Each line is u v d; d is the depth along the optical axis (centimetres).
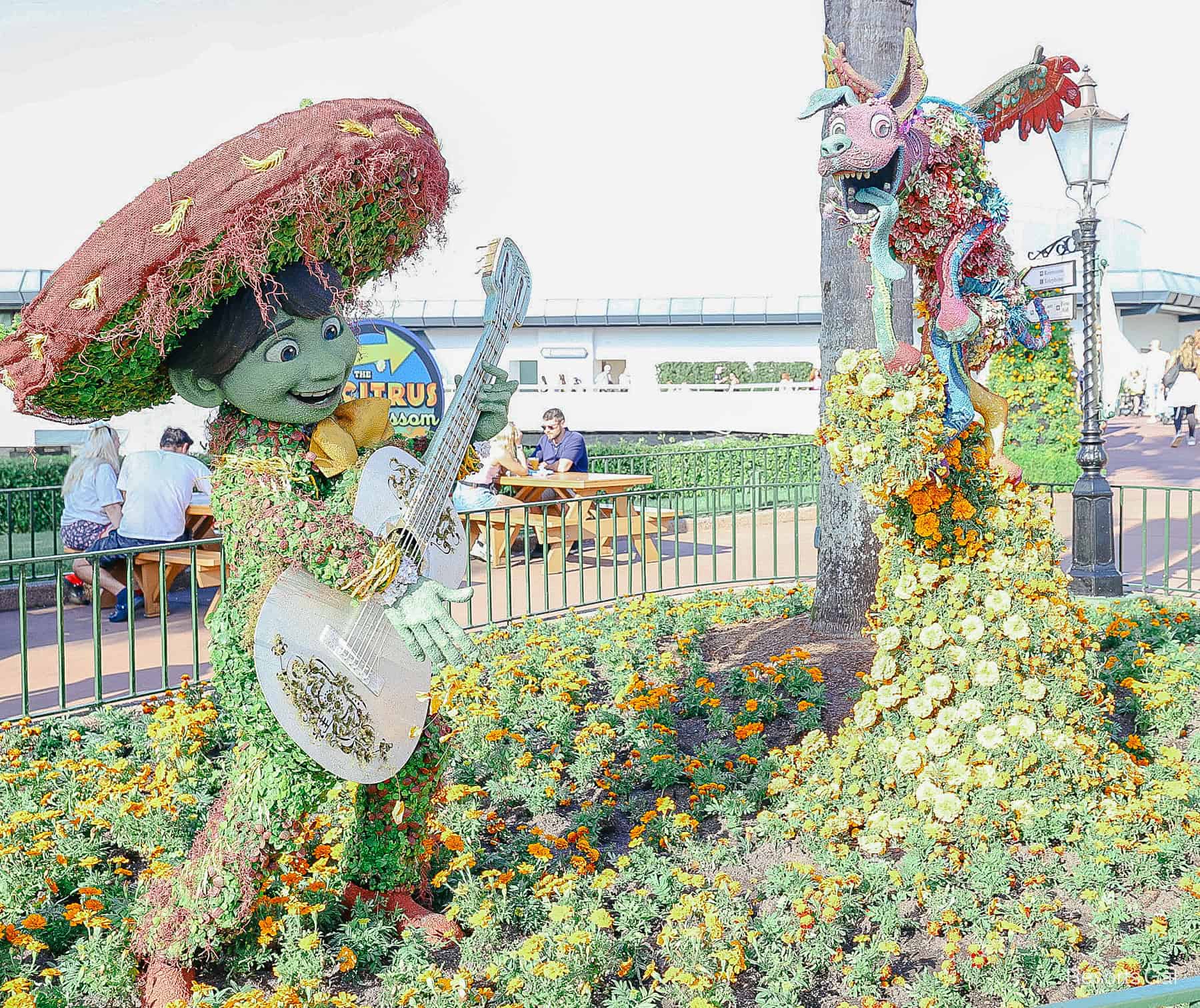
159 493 859
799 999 317
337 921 355
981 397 417
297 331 305
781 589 837
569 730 514
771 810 436
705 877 378
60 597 570
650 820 421
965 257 393
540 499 1110
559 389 2912
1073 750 410
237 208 271
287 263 300
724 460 1642
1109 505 809
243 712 307
